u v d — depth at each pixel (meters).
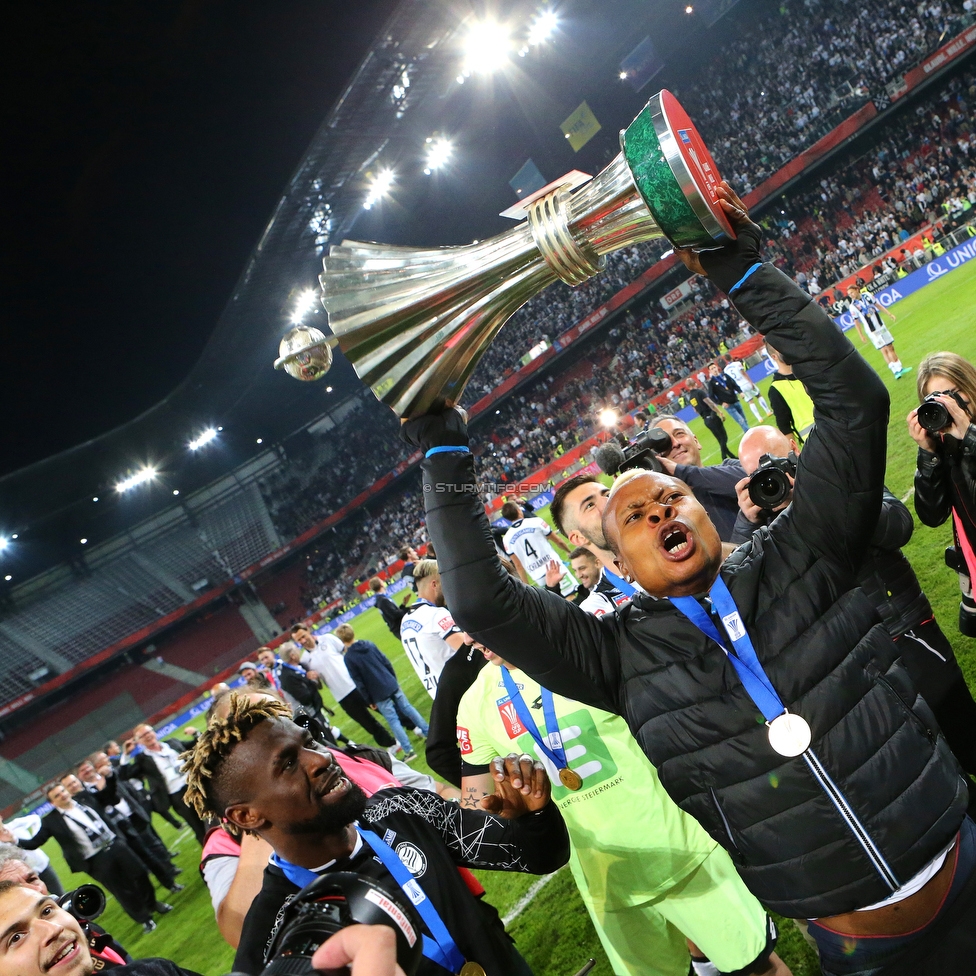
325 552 44.91
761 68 30.48
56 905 1.56
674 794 1.70
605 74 34.34
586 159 36.12
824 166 29.42
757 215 30.91
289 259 36.94
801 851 1.55
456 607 1.64
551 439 34.47
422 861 1.77
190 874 9.08
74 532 43.31
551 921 4.30
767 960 2.49
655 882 2.52
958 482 2.63
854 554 1.62
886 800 1.51
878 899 1.54
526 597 1.70
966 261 19.48
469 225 40.78
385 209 41.38
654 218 1.31
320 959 1.08
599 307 33.81
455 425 1.65
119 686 40.16
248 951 1.62
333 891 1.30
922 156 27.06
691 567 1.58
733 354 23.61
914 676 2.66
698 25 31.91
